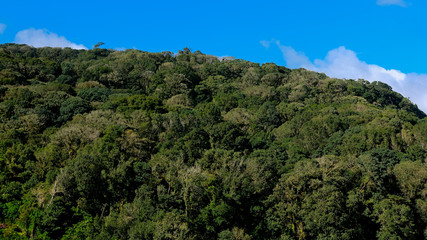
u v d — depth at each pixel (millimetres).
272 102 116062
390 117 88250
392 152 64500
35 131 73688
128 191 54469
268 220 52625
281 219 52281
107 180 53625
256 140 78750
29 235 44812
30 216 45625
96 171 53969
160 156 59656
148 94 126062
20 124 73125
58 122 83562
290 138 87000
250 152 75250
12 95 87188
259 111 103812
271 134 88438
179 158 59844
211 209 50844
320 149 77125
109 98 106062
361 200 53812
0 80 99500
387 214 51531
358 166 59625
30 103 86562
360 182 57812
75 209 50188
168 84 123625
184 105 111438
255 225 53562
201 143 69750
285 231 52156
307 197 52688
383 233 51281
